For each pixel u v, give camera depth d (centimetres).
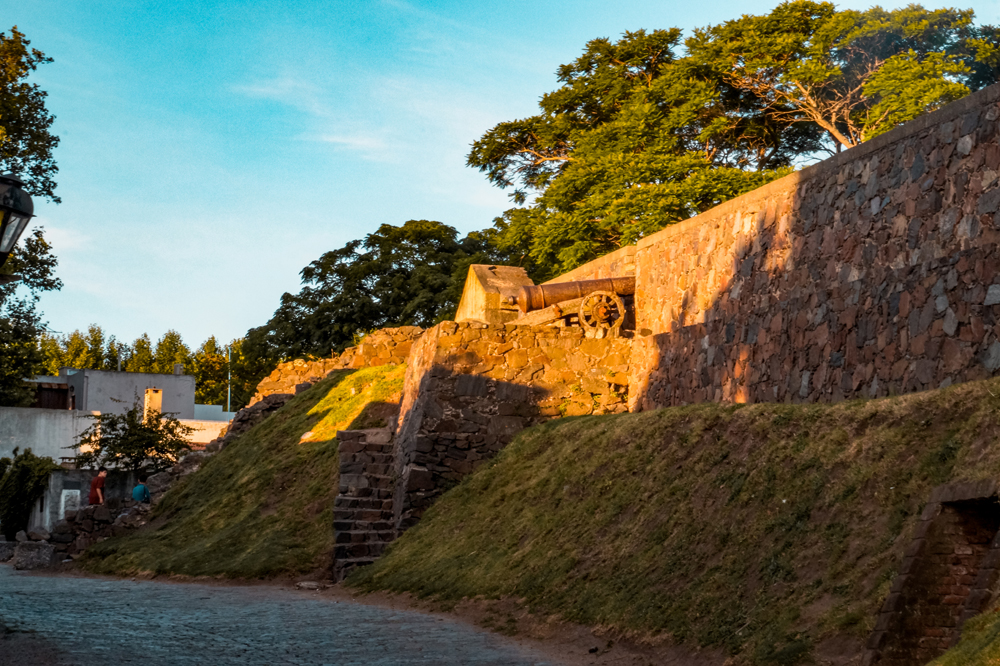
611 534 1404
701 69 3894
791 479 1180
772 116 4028
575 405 2147
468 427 2078
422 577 1647
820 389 1555
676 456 1465
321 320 4756
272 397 3105
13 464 3459
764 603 1009
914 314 1364
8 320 3906
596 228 3681
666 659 1030
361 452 2220
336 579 1888
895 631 816
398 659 1080
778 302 1697
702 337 1928
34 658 1030
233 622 1349
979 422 1002
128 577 2094
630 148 3869
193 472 2739
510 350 2144
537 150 4228
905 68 3666
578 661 1087
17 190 934
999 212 1240
